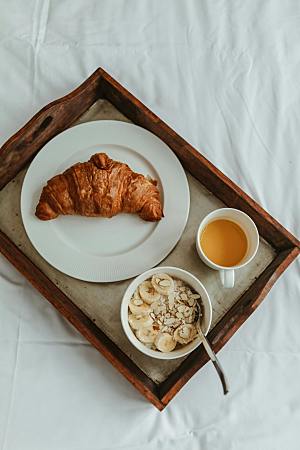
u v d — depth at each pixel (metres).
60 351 0.79
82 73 0.88
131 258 0.78
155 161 0.81
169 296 0.74
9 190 0.81
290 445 0.79
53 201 0.77
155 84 0.89
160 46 0.90
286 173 0.87
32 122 0.77
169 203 0.80
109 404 0.79
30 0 0.90
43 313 0.80
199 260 0.79
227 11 0.92
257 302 0.73
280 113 0.89
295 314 0.83
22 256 0.77
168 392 0.72
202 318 0.74
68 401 0.78
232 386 0.80
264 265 0.80
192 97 0.89
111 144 0.82
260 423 0.80
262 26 0.92
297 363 0.82
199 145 0.87
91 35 0.90
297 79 0.91
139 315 0.74
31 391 0.78
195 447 0.78
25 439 0.77
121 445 0.78
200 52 0.91
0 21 0.89
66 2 0.91
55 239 0.79
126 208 0.78
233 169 0.87
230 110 0.89
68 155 0.81
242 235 0.78
